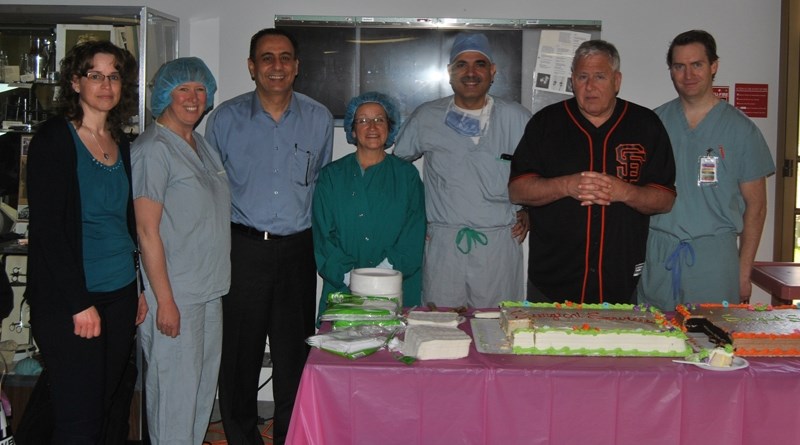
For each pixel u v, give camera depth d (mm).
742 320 2100
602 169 2553
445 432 1840
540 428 1832
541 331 1941
